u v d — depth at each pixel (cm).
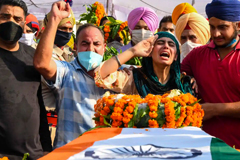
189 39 627
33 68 404
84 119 422
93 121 425
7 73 383
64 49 642
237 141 468
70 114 423
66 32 578
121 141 297
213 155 267
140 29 677
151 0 1481
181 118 346
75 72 437
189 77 468
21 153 377
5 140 371
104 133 322
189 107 352
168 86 441
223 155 267
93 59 432
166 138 301
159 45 434
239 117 463
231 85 473
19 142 376
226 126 471
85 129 421
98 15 772
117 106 351
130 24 688
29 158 379
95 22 762
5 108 372
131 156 268
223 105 458
